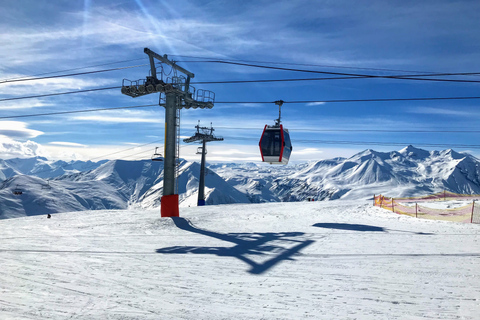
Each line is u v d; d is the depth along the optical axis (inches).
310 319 239.6
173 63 948.0
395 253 442.9
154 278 348.8
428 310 251.6
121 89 959.0
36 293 303.0
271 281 334.6
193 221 867.4
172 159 948.0
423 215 909.2
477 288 298.2
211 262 419.2
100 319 244.8
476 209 938.7
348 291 298.5
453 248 465.7
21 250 505.4
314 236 610.2
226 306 268.2
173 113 951.0
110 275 360.8
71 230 737.6
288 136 1008.2
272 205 1405.0
